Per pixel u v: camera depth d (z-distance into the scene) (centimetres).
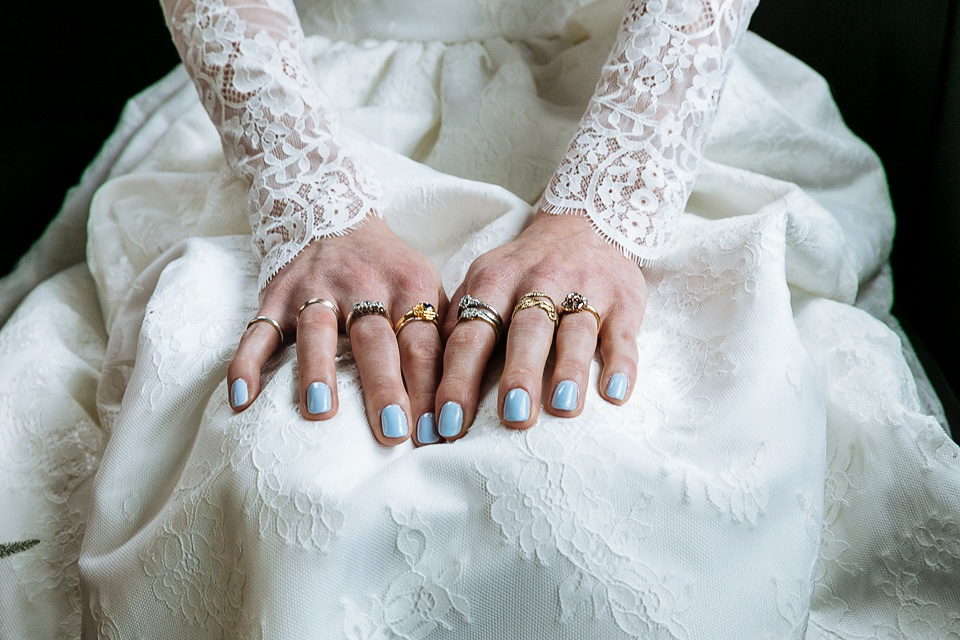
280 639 57
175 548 66
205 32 96
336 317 77
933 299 132
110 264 105
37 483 87
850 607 80
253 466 63
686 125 90
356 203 89
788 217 84
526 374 66
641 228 86
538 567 59
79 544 85
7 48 151
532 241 83
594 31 115
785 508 67
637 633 59
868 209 124
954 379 123
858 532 80
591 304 75
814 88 127
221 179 101
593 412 66
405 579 60
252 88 94
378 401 67
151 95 134
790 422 70
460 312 74
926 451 78
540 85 115
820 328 95
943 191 130
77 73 155
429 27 118
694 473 63
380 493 60
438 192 94
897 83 139
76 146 155
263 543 60
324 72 119
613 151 88
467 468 61
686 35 90
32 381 94
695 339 78
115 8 154
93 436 91
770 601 64
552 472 61
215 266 89
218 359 78
